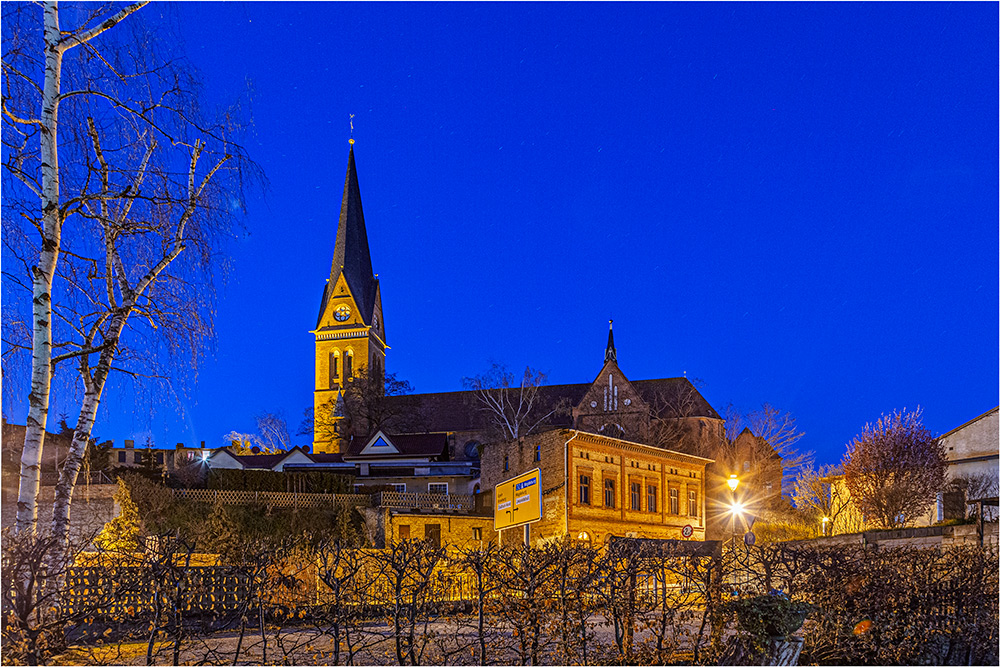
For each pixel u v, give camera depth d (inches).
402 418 3668.8
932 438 1456.7
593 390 3117.6
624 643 431.8
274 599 491.5
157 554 434.9
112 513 1497.3
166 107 558.6
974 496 1381.6
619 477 1756.9
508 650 456.1
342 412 3678.6
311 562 499.2
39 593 369.4
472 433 3582.7
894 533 776.3
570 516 1576.0
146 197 534.9
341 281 4222.4
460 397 3700.8
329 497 2052.2
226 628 485.1
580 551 427.8
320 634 468.1
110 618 428.8
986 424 1435.8
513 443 1876.2
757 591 453.7
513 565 430.6
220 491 1899.6
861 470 1464.1
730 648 385.7
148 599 425.7
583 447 1656.0
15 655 350.9
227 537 1529.3
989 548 538.0
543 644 417.4
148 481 1743.4
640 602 426.0
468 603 505.0
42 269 476.1
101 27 513.3
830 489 1772.9
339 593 436.5
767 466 2556.6
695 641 430.3
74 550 402.0
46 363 470.9
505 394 3491.6
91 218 547.5
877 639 443.5
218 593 467.5
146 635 471.5
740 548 455.5
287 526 1806.1
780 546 448.5
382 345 4426.7
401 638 440.5
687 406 3026.6
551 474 1656.0
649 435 2982.3
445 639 473.4
